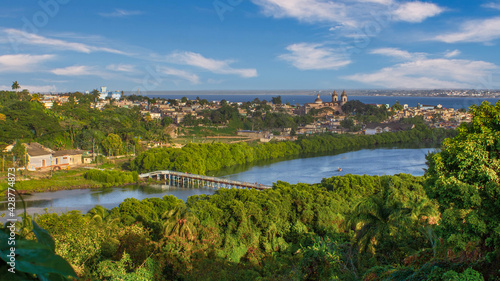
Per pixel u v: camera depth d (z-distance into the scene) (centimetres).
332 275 3030
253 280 3209
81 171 9894
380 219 3384
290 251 4609
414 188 6319
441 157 2550
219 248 4275
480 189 2262
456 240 2209
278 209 5125
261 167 12481
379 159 13275
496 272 2000
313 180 10200
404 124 19038
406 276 2558
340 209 5447
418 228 3516
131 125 14588
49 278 344
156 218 5106
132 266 2984
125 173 9900
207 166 11769
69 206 7150
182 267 3244
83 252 2661
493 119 2406
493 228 2122
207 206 4734
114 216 4856
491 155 2281
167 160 10944
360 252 3394
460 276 1864
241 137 18975
